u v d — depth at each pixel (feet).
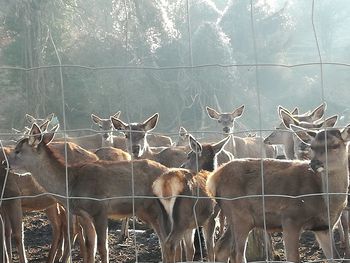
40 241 35.58
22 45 87.56
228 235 25.45
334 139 23.25
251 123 84.38
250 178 24.64
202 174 27.12
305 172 24.03
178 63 85.25
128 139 39.27
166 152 38.11
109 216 27.73
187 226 26.12
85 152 32.17
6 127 83.51
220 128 51.29
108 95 85.20
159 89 83.25
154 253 32.17
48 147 27.32
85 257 29.37
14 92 86.43
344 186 23.58
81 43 89.71
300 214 23.84
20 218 29.09
